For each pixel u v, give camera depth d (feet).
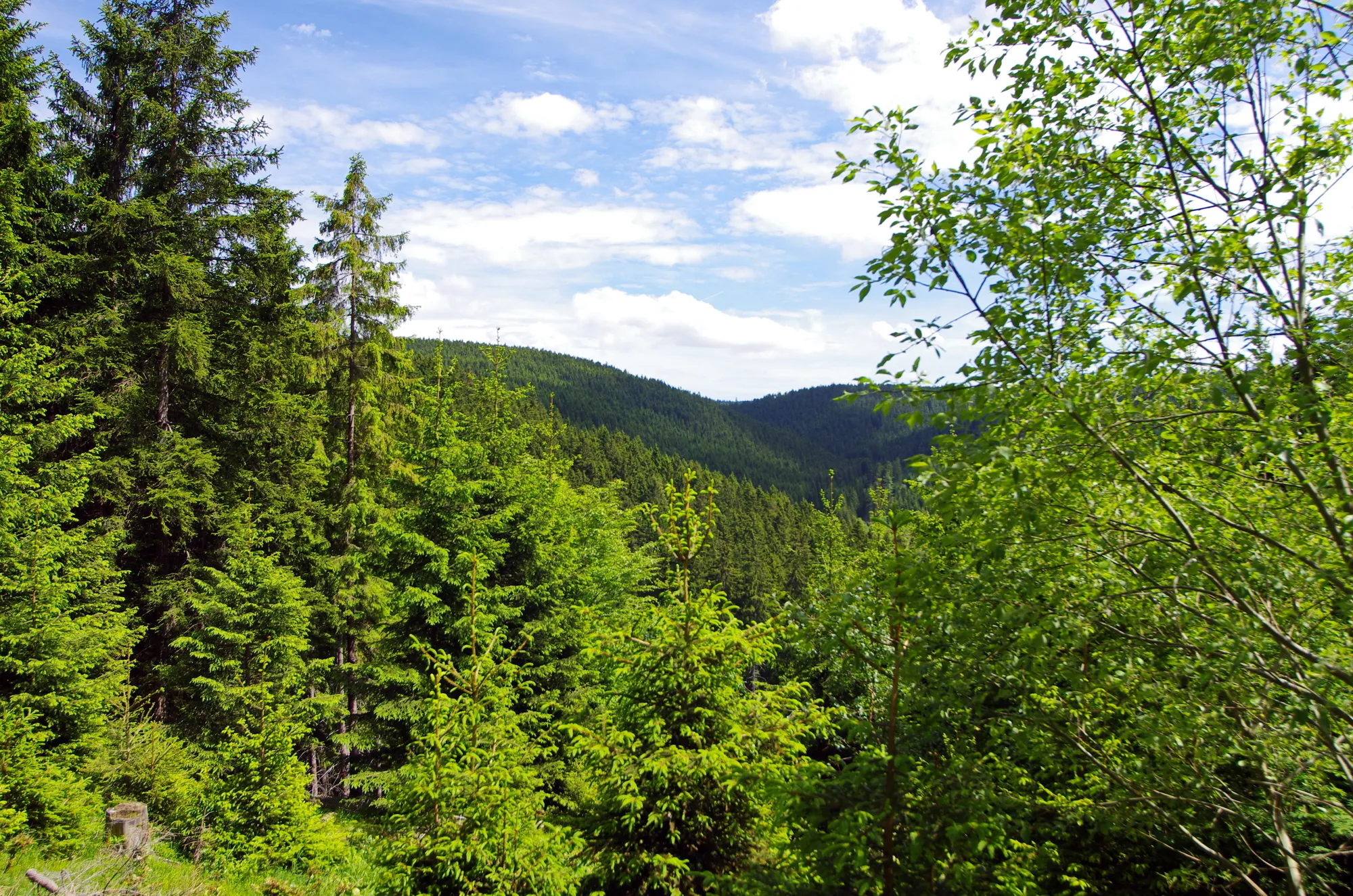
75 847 29.91
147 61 51.80
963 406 13.75
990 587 14.08
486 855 22.80
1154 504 14.87
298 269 60.23
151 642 50.49
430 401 50.72
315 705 45.27
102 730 36.32
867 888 15.19
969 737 16.97
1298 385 12.91
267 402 55.67
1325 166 14.14
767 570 171.94
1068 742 16.37
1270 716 14.90
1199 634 14.97
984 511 14.26
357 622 57.52
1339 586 12.25
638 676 23.49
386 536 46.62
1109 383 13.98
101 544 41.27
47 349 36.70
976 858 15.48
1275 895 17.28
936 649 15.46
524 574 48.83
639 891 22.52
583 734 23.21
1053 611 13.99
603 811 23.54
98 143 51.26
